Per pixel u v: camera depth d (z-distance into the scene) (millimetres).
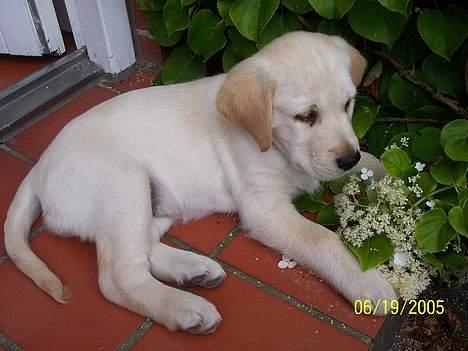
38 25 814
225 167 597
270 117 523
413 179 557
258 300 542
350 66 573
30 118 780
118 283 530
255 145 574
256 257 583
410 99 665
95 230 560
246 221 590
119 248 535
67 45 881
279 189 587
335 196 607
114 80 846
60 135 603
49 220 590
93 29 817
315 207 617
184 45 791
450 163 573
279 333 514
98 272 554
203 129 598
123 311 541
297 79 516
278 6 669
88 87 836
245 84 529
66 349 516
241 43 708
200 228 621
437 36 618
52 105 801
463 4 657
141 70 860
